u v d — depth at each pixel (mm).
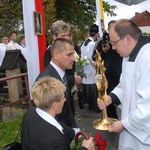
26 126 1541
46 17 9523
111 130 1900
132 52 1869
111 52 3602
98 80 2270
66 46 2096
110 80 3643
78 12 15422
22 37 7867
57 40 2156
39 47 3396
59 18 14414
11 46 7078
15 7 9656
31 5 3250
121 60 3586
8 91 5109
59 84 1605
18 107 4910
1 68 5051
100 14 6488
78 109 5086
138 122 1734
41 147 1398
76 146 1760
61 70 2172
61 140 1409
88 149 1626
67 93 2191
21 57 5160
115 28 1845
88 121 4418
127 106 1944
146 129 1730
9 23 9891
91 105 4910
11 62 4980
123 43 1843
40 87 1565
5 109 5082
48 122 1501
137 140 1967
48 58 2777
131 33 1826
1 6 9664
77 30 15086
